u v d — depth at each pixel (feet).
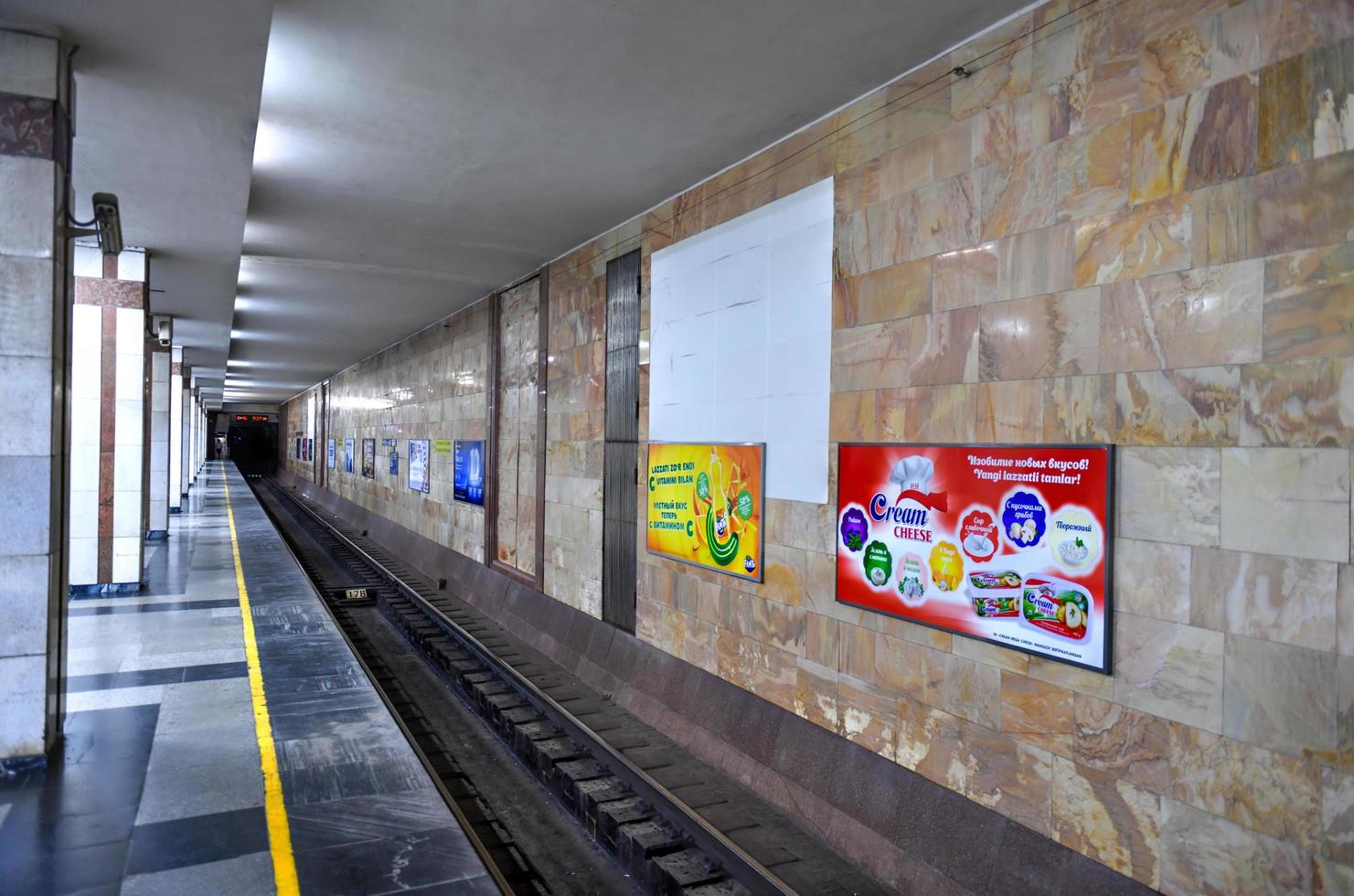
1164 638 11.47
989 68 14.39
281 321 49.96
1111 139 12.41
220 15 12.69
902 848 14.99
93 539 30.25
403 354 59.26
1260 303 10.53
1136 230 12.01
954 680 14.66
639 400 25.82
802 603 18.44
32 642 14.08
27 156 13.52
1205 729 10.96
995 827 13.70
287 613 27.37
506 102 17.66
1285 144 10.36
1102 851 12.15
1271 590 10.32
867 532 16.55
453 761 23.02
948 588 14.69
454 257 32.55
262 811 12.98
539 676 28.25
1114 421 12.20
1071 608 12.61
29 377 13.75
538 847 18.17
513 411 37.42
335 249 31.12
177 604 28.60
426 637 34.01
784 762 18.31
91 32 13.38
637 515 25.82
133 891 10.66
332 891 10.75
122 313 29.89
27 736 14.19
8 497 13.80
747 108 17.84
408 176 22.54
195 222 24.54
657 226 24.94
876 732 16.30
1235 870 10.58
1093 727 12.35
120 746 15.43
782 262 19.42
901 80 16.21
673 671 23.35
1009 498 13.64
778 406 19.38
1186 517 11.26
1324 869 9.74
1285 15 10.42
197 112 16.30
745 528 20.39
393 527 61.46
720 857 15.65
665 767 20.22
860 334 16.97
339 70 16.29
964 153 14.83
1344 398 9.70
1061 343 13.01
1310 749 9.89
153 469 46.16
